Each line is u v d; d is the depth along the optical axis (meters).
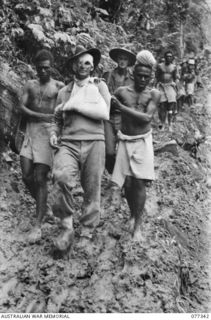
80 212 5.70
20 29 7.15
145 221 5.81
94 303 4.62
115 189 6.01
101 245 5.21
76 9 8.73
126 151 5.10
